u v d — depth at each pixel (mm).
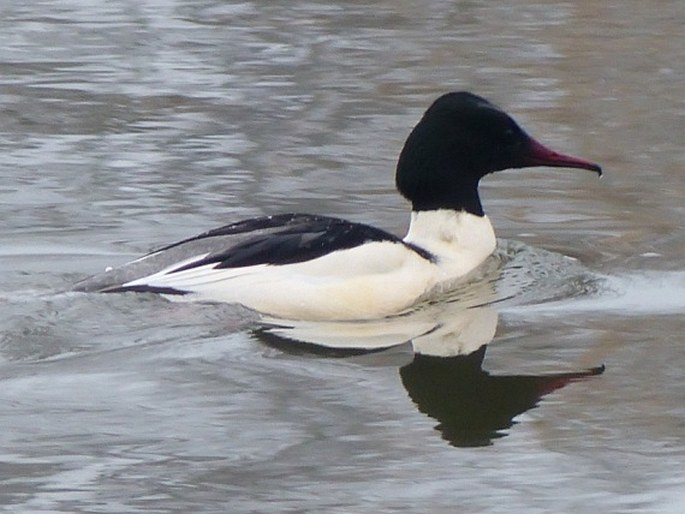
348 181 15172
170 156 15953
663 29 19984
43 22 21141
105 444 9406
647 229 14016
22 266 12664
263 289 11500
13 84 18484
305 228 12016
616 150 15906
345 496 8844
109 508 8656
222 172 15445
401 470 9195
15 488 8875
